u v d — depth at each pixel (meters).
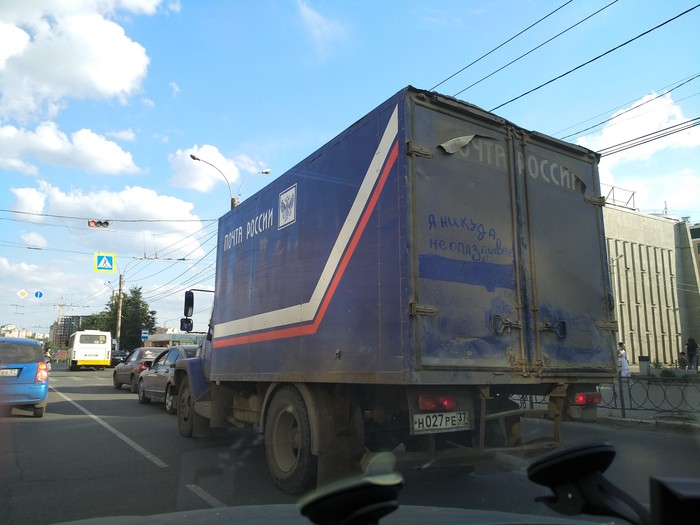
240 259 7.96
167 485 6.07
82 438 9.19
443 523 2.78
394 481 2.10
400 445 5.45
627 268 36.19
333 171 5.77
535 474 1.80
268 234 7.11
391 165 4.92
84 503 5.37
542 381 5.31
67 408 13.84
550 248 5.74
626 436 9.57
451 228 4.96
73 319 105.94
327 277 5.64
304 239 6.18
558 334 5.56
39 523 4.76
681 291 39.81
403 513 3.07
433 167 4.96
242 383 7.81
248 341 7.31
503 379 5.01
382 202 4.97
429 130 5.01
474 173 5.26
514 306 5.28
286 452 6.05
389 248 4.81
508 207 5.48
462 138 5.20
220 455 7.72
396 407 5.15
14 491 5.81
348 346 5.19
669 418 10.55
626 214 36.94
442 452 4.89
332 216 5.69
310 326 5.84
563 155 6.15
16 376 11.43
